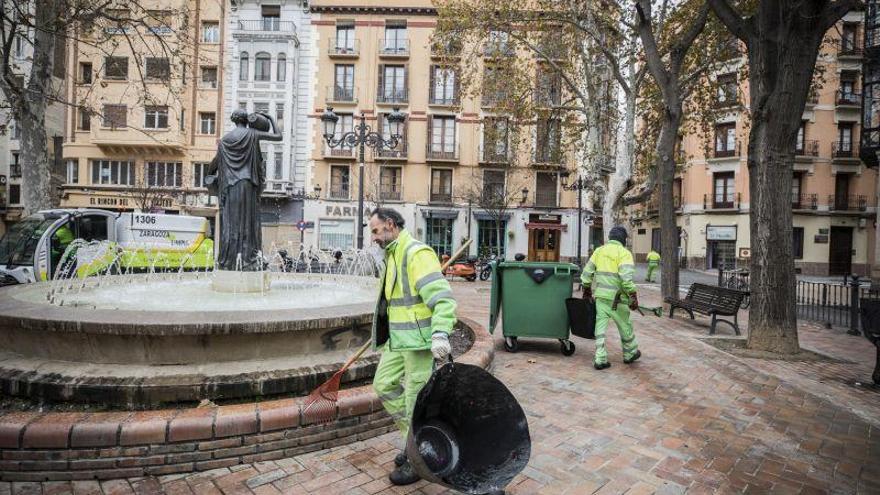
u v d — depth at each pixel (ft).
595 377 17.42
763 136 22.79
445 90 103.19
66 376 11.08
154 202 95.55
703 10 37.04
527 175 102.32
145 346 11.59
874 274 63.31
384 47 102.73
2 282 37.27
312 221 102.58
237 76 100.32
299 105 103.14
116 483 9.29
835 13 21.44
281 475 9.79
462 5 56.08
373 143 50.62
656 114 64.23
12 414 9.72
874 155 59.31
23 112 40.81
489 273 72.59
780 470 10.62
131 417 9.71
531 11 51.96
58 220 40.55
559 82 73.36
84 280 21.95
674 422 13.26
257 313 12.72
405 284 9.17
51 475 9.23
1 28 37.17
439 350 8.39
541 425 12.89
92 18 39.58
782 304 22.40
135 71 96.58
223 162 19.76
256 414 10.19
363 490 9.34
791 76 21.90
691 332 27.63
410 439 7.72
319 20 102.53
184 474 9.68
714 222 103.50
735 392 15.99
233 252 19.83
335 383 10.70
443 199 104.17
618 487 9.76
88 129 99.40
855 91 97.71
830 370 19.56
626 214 64.49
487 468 8.30
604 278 18.63
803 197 99.81
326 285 25.35
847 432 12.80
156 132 97.45
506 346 21.74
